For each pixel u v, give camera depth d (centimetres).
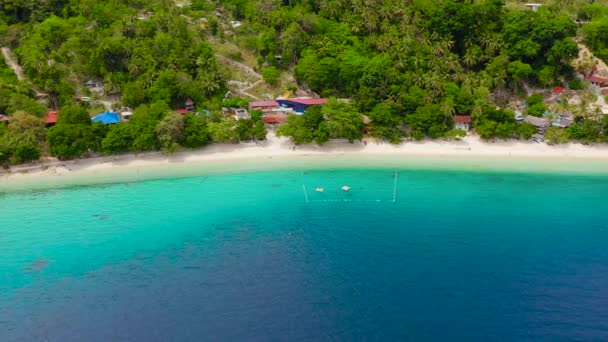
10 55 15025
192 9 17488
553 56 14825
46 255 8350
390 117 12744
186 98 13900
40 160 11706
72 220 9475
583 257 8075
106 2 16825
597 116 12719
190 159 12256
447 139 12962
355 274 7694
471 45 15388
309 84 14625
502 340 6312
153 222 9381
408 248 8356
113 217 9588
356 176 11388
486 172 11594
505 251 8256
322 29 15675
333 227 9119
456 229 8981
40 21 16125
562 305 6950
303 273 7731
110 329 6612
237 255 8262
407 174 11500
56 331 6600
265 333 6494
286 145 12825
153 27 15412
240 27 16500
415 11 16075
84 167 11744
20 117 11712
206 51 14750
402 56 14475
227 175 11488
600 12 17450
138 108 12562
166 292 7344
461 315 6769
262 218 9488
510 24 15225
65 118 12012
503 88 15038
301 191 10631
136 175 11519
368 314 6812
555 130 12706
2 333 6588
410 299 7094
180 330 6569
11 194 10588
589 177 11300
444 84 13788
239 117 13288
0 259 8238
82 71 14388
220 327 6606
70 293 7369
